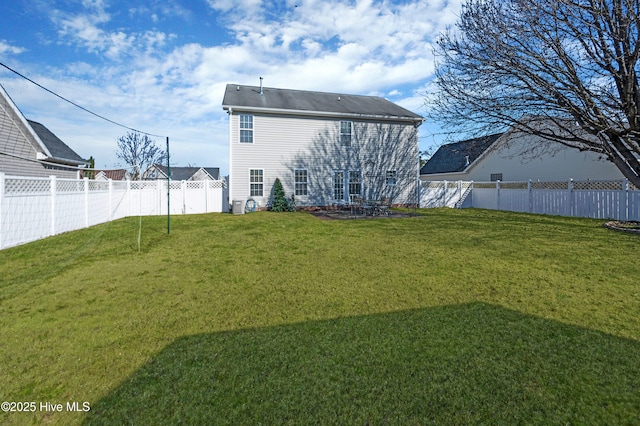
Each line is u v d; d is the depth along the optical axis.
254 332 2.89
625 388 2.04
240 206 14.80
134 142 31.58
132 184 14.73
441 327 2.96
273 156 16.38
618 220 10.80
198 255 6.05
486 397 1.98
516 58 8.09
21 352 2.54
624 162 8.70
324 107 17.41
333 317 3.22
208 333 2.88
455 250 6.33
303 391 2.05
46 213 7.61
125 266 5.24
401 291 3.98
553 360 2.38
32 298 3.76
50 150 14.80
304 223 11.06
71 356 2.49
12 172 11.61
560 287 4.08
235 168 15.80
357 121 17.77
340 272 4.85
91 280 4.48
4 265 5.23
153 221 11.68
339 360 2.41
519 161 18.77
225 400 1.97
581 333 2.82
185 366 2.34
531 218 11.98
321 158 17.19
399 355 2.47
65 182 8.50
